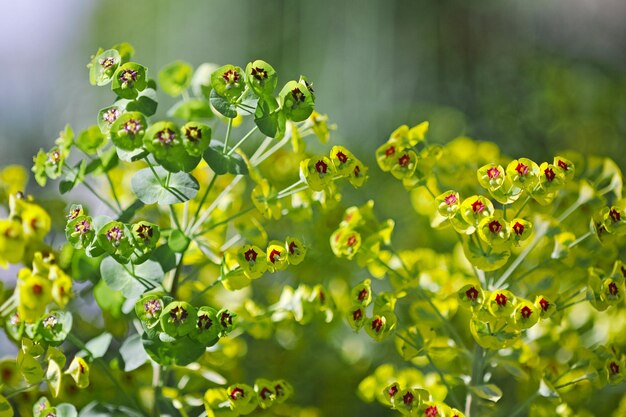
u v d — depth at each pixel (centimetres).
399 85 208
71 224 86
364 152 156
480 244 88
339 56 210
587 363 93
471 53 213
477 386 92
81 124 248
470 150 108
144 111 87
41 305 88
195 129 84
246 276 88
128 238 85
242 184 104
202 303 104
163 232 91
